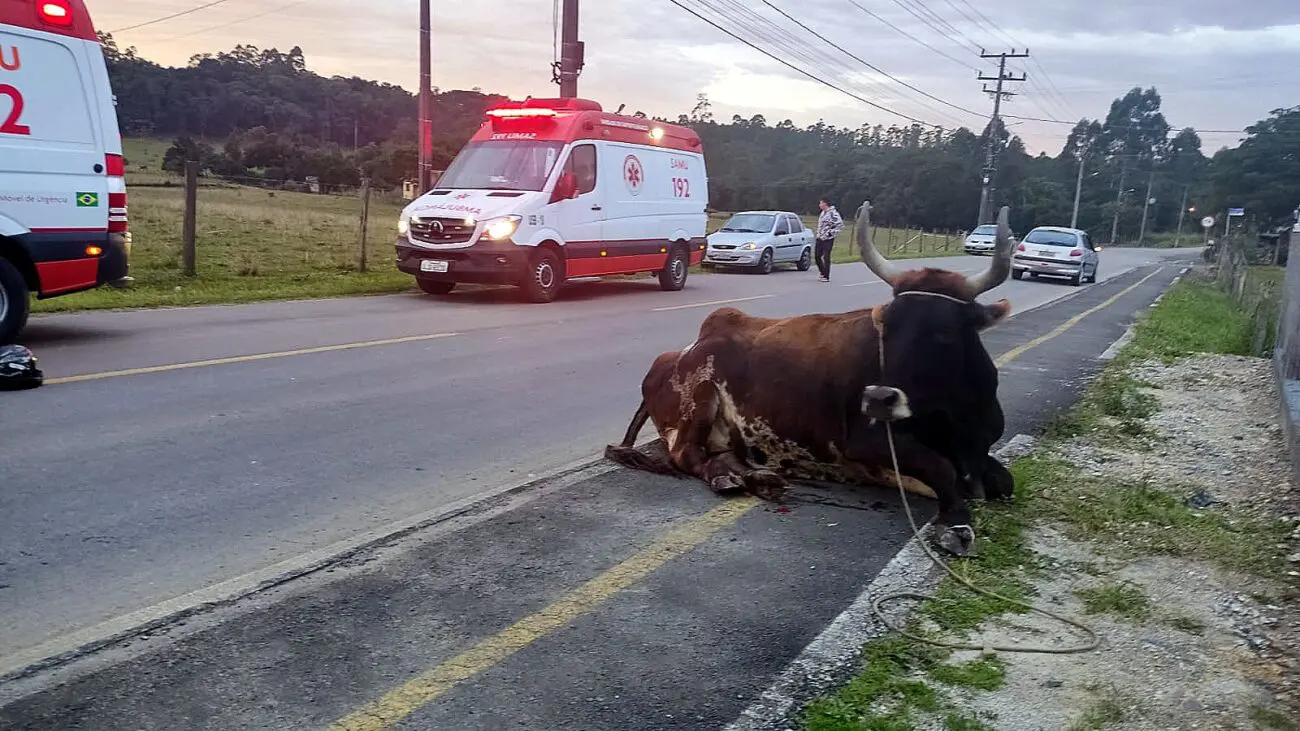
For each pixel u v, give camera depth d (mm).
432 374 9219
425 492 5789
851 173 82812
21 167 9172
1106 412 8766
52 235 9445
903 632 4059
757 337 6129
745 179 84812
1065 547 5148
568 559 4750
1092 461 6988
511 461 6516
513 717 3336
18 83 9102
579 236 16422
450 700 3430
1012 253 5164
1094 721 3402
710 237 27422
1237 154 68125
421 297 15828
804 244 28484
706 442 6250
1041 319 16891
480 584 4410
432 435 7059
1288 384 8773
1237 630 4242
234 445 6527
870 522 5441
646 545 4977
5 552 4613
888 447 5359
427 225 15336
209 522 5129
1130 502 5887
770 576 4641
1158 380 10930
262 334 10977
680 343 11766
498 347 10938
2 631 3854
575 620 4086
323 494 5664
